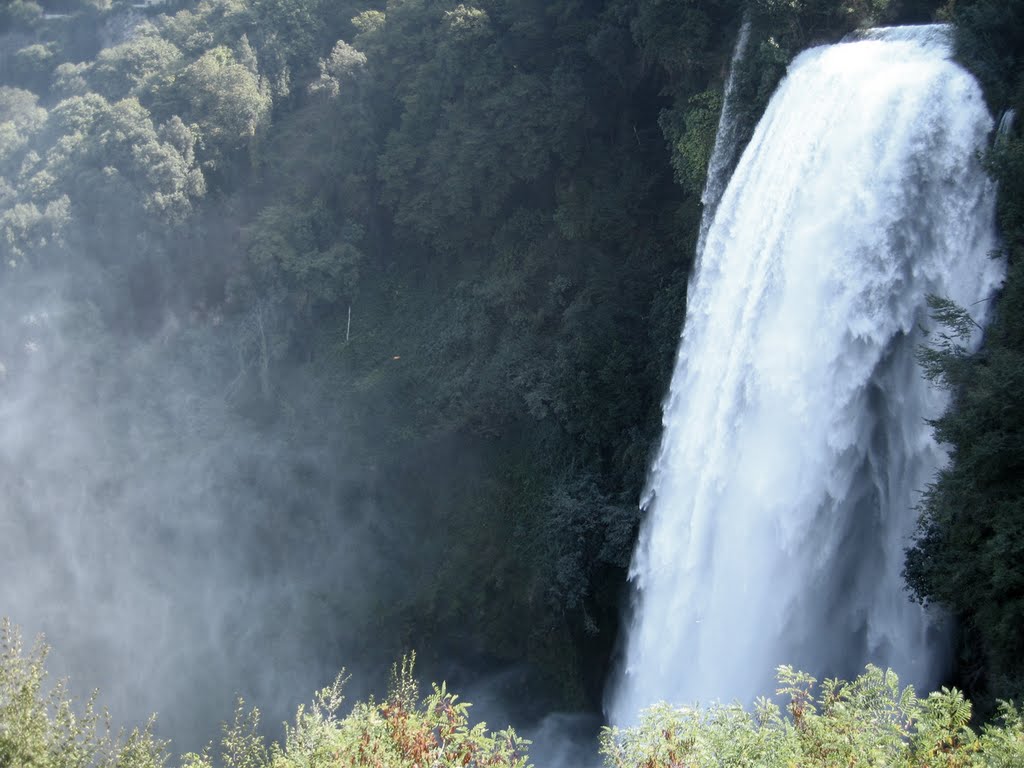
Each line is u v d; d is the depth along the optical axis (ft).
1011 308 81.92
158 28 276.00
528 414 154.51
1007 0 93.61
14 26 315.17
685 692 117.80
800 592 103.14
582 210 161.38
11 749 58.54
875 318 97.50
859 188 99.14
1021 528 73.72
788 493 104.12
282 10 221.66
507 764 57.72
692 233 141.69
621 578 135.23
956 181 92.94
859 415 99.50
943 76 94.07
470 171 172.55
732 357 113.60
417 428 167.94
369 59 193.06
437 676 146.82
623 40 153.99
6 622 68.44
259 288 195.42
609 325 144.66
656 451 131.64
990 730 51.96
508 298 166.09
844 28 120.47
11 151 246.68
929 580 85.71
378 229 195.21
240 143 210.59
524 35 168.35
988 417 77.00
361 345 185.68
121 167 204.33
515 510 150.71
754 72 123.65
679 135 143.02
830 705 54.34
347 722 59.52
